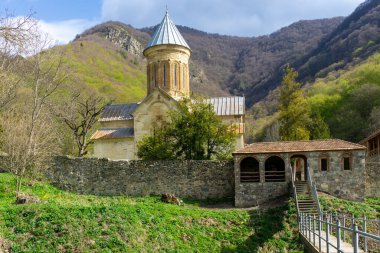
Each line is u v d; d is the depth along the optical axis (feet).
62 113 160.15
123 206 75.20
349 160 96.68
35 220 63.00
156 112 128.26
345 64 317.01
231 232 77.77
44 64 146.20
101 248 58.03
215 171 103.86
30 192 90.94
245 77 460.55
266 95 391.65
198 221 79.61
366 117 217.77
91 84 335.06
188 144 111.45
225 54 535.60
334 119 224.53
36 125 106.63
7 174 99.55
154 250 62.39
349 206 87.15
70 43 426.92
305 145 100.27
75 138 166.40
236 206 96.63
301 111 160.97
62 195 95.55
